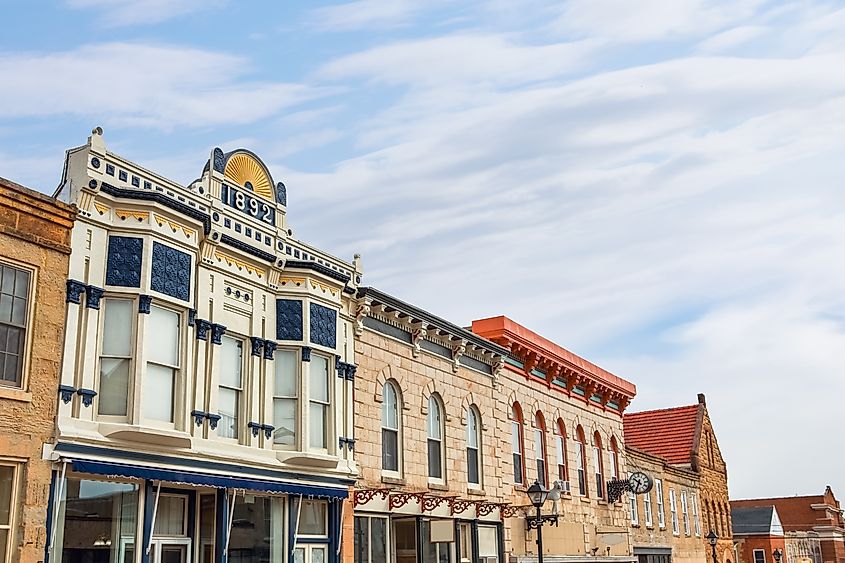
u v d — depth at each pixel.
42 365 15.77
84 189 16.88
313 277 21.83
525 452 31.20
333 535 21.73
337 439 21.98
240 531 19.73
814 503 98.25
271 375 20.86
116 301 17.23
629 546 37.88
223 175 20.48
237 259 20.31
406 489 24.42
